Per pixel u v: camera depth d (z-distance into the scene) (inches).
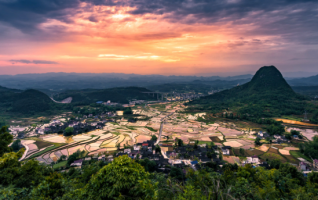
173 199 743.7
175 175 2369.6
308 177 1846.7
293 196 1159.6
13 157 1106.7
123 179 631.8
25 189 827.4
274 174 1493.6
